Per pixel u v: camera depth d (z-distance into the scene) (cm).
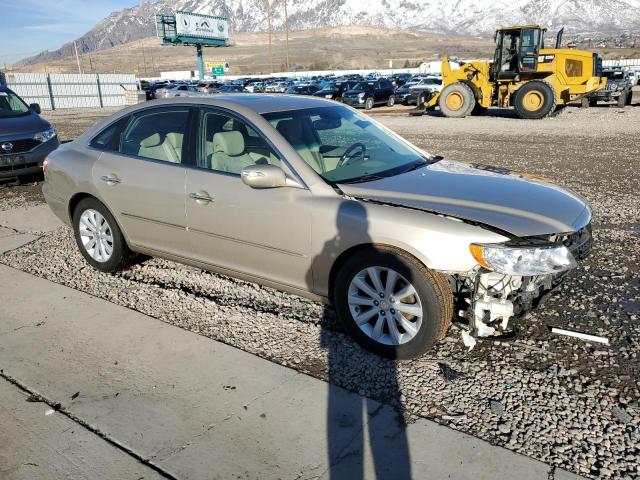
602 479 252
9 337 392
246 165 399
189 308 436
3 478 261
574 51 1977
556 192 379
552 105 1981
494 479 253
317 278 373
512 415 298
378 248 342
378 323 354
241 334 393
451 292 336
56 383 336
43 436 289
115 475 262
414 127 1844
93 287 482
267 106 423
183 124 438
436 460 266
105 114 3188
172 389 328
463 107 2164
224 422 297
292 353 366
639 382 326
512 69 2064
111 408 311
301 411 305
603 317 403
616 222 647
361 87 2897
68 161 507
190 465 267
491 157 1134
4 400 320
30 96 4238
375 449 274
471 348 364
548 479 252
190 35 7294
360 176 390
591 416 296
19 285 487
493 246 312
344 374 340
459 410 303
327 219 355
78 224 518
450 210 333
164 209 439
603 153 1164
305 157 385
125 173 462
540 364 346
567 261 322
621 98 2441
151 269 521
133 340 386
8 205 798
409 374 338
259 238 390
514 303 335
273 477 258
